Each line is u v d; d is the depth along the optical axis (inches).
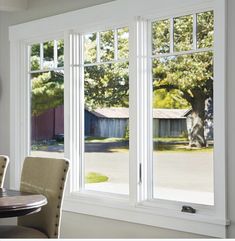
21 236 123.9
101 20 158.4
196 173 137.2
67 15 169.3
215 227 127.5
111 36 160.9
